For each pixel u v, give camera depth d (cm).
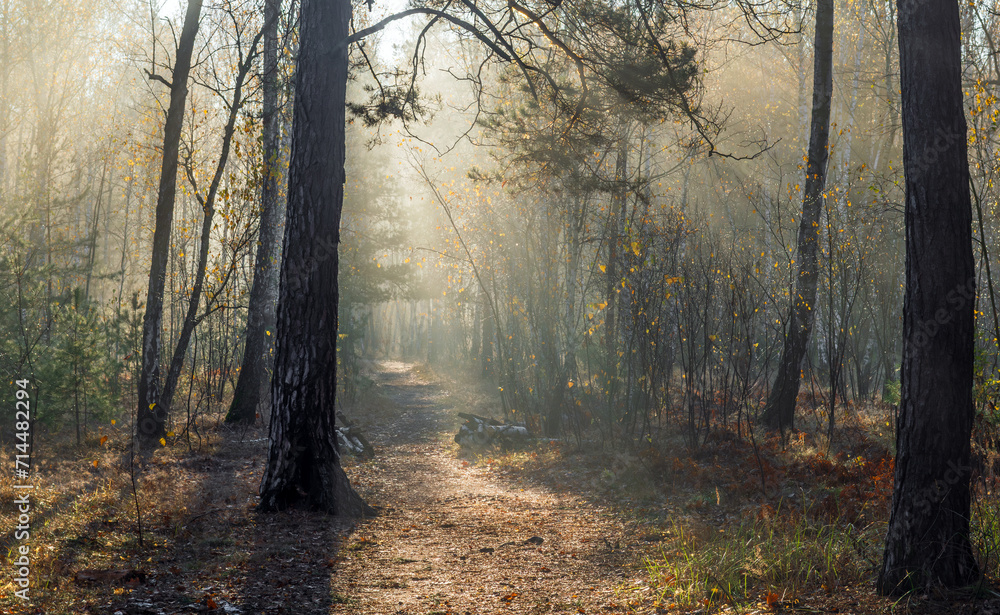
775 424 1204
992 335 740
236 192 1203
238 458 1176
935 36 420
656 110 1000
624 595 486
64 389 1109
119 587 470
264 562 570
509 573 561
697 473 904
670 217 1384
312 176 781
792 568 495
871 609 397
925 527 416
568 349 1430
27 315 1220
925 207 421
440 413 1966
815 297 1249
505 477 1102
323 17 786
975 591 393
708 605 440
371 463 1236
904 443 430
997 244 1068
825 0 1253
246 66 1232
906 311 434
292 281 784
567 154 1092
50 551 525
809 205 1272
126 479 861
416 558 613
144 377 1199
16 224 1239
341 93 799
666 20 970
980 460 678
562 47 944
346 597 491
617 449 1140
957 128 420
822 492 756
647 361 1323
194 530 663
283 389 785
